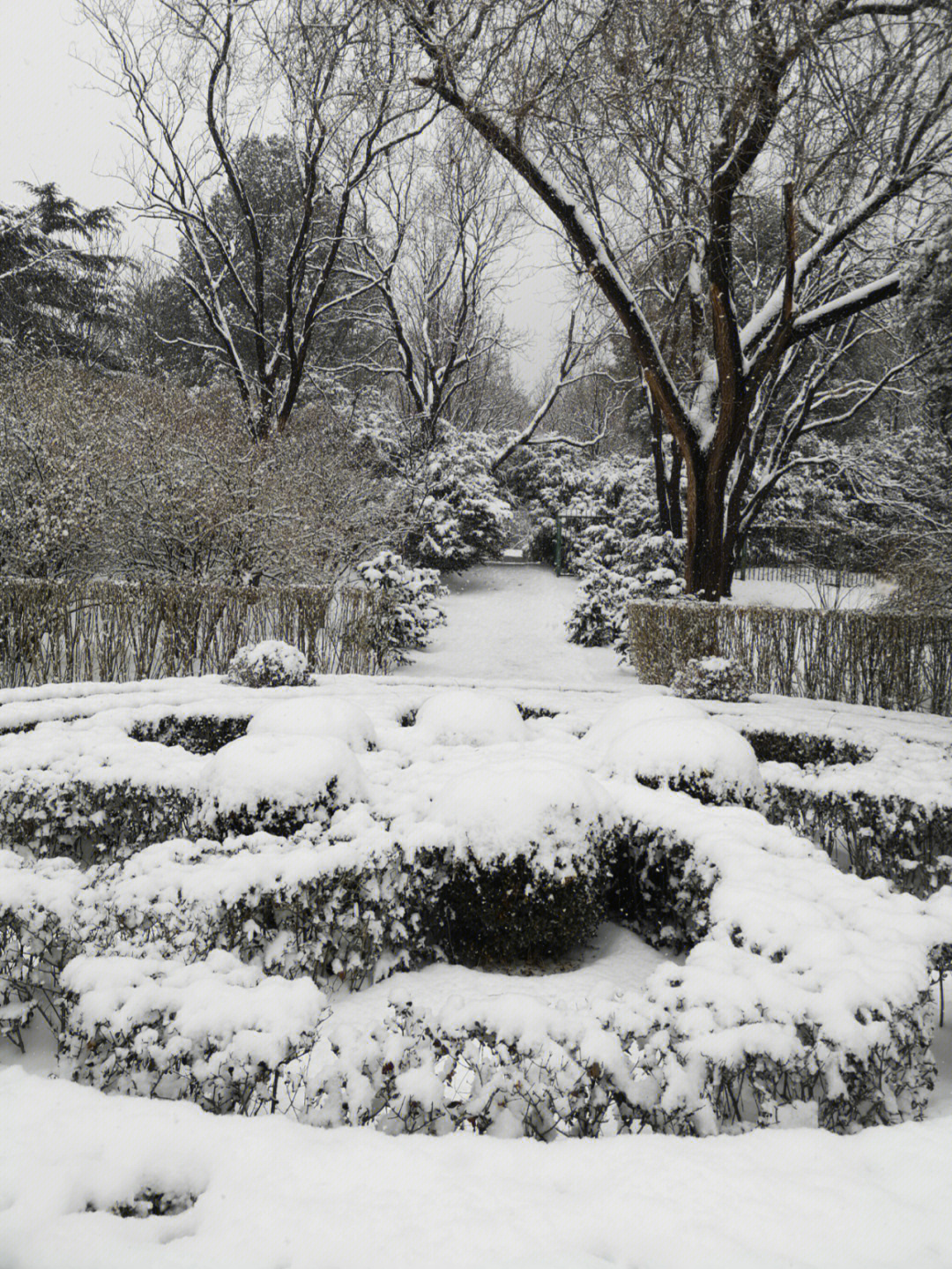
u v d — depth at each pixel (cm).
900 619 1030
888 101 954
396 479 2005
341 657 1185
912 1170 204
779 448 1911
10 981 316
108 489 1145
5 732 648
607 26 951
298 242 1772
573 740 661
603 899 426
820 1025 253
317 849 375
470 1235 173
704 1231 176
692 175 1209
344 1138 214
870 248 1370
